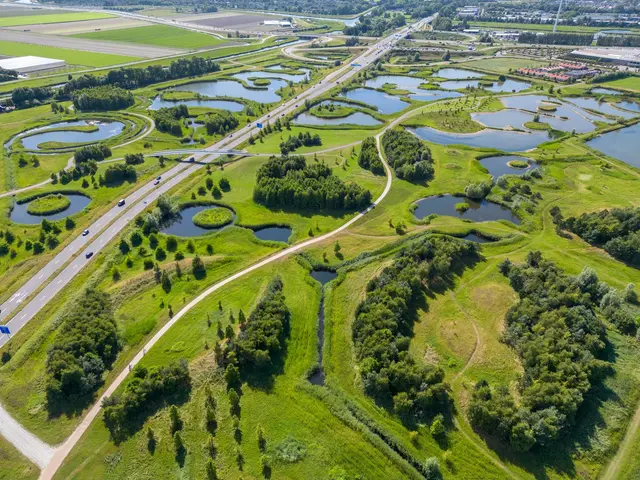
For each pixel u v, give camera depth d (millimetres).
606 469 66250
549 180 155125
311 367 84188
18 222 135750
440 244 112938
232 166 169875
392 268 104250
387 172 163500
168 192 149500
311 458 68125
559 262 112562
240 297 101938
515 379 80250
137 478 65625
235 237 125688
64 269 112438
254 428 72562
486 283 105250
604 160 171125
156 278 107438
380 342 83562
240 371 82875
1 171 165875
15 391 79625
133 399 73938
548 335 83938
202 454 68562
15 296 103500
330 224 131750
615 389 77938
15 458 68562
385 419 74188
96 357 83125
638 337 87125
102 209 139875
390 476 65688
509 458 67875
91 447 70000
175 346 88188
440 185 154250
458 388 79000
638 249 109625
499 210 140875
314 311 97875
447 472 66188
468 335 90312
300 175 148750
